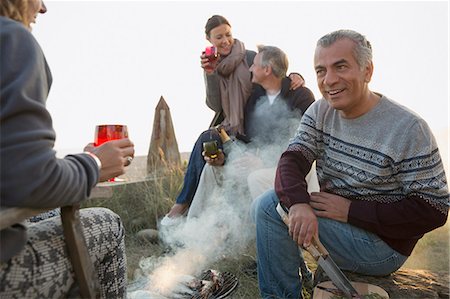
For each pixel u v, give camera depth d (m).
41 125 1.20
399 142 2.05
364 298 1.94
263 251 2.26
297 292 2.29
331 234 2.13
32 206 1.20
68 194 1.25
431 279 2.36
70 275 1.37
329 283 2.12
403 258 2.15
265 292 2.28
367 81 2.12
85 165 1.34
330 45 2.09
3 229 1.19
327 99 2.16
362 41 2.09
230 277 2.56
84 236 1.42
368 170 2.14
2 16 1.32
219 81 3.78
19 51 1.20
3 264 1.21
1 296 1.21
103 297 1.55
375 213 2.06
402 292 2.16
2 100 1.14
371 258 2.13
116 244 1.57
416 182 2.02
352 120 2.17
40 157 1.16
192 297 2.21
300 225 2.04
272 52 3.55
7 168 1.13
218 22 3.76
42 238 1.33
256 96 3.67
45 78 1.28
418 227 2.04
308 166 2.33
